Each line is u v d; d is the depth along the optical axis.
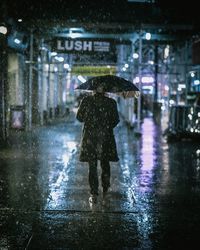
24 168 12.24
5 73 16.80
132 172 12.11
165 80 38.06
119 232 6.71
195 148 17.86
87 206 8.20
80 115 9.06
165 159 14.70
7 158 13.95
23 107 22.50
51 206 8.14
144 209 8.07
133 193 9.41
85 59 30.33
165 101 38.75
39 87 27.92
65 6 22.72
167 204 8.48
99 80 9.30
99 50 24.34
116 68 31.92
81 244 6.17
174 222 7.29
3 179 10.65
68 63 31.59
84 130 9.09
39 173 11.54
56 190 9.54
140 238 6.47
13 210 7.83
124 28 22.73
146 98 43.34
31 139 19.64
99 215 7.62
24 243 6.16
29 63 23.95
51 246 6.07
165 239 6.45
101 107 9.02
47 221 7.21
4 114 16.64
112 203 8.47
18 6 21.33
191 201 8.75
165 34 24.38
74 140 19.88
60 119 34.47
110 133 9.11
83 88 9.38
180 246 6.18
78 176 11.26
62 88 39.50
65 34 24.17
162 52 37.41
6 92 16.83
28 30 23.52
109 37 24.36
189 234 6.69
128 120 29.06
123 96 9.99
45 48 28.58
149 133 24.47
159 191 9.66
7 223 7.07
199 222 7.31
